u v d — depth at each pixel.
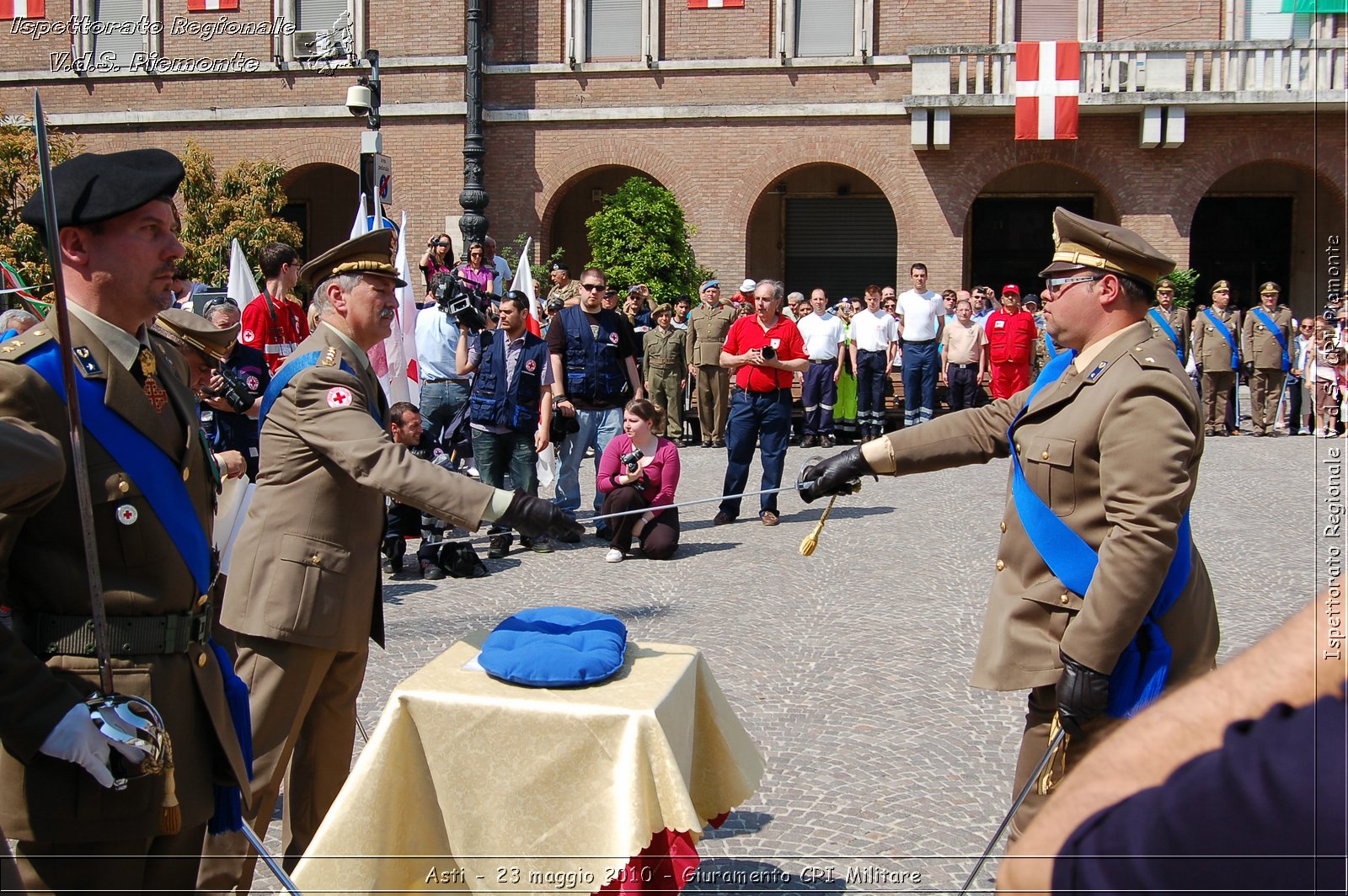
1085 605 3.18
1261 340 16.34
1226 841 0.85
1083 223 3.46
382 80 22.23
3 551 2.54
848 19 21.50
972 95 20.58
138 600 2.79
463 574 8.43
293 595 3.61
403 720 3.16
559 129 22.11
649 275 19.28
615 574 8.45
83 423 2.75
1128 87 20.41
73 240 2.79
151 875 2.90
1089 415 3.30
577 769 3.07
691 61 21.72
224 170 20.33
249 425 7.25
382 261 3.86
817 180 25.23
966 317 16.03
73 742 2.46
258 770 3.57
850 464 3.82
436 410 9.90
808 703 5.67
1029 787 3.23
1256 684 0.92
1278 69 20.14
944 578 8.23
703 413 15.45
